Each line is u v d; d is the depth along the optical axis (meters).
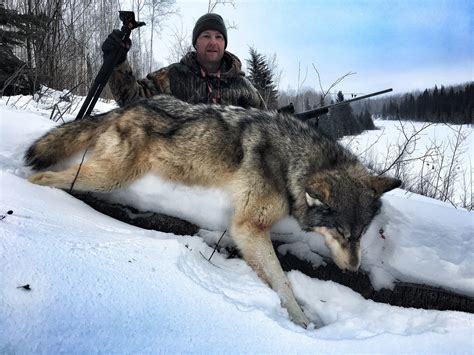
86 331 1.51
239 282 2.46
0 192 2.54
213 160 3.47
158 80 5.18
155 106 3.65
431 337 2.04
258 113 3.74
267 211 3.29
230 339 1.72
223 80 5.39
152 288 1.91
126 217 3.46
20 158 3.84
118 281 1.87
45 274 1.72
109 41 4.29
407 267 3.06
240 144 3.49
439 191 7.15
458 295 2.93
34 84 8.08
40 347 1.37
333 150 3.65
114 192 3.59
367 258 3.24
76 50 10.54
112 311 1.67
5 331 1.39
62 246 1.96
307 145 3.57
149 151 3.53
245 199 3.31
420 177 7.81
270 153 3.46
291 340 1.82
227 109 3.70
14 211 2.26
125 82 4.64
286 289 2.86
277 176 3.41
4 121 4.44
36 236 1.97
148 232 2.87
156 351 1.52
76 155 3.90
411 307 2.99
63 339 1.44
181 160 3.51
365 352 1.83
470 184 8.40
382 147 9.91
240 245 3.18
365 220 3.15
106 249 2.09
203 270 2.39
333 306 2.80
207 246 3.15
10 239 1.86
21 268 1.70
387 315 2.60
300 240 3.55
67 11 11.45
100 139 3.58
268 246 3.14
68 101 7.18
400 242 3.22
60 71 9.99
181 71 5.25
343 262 3.04
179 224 3.43
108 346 1.47
